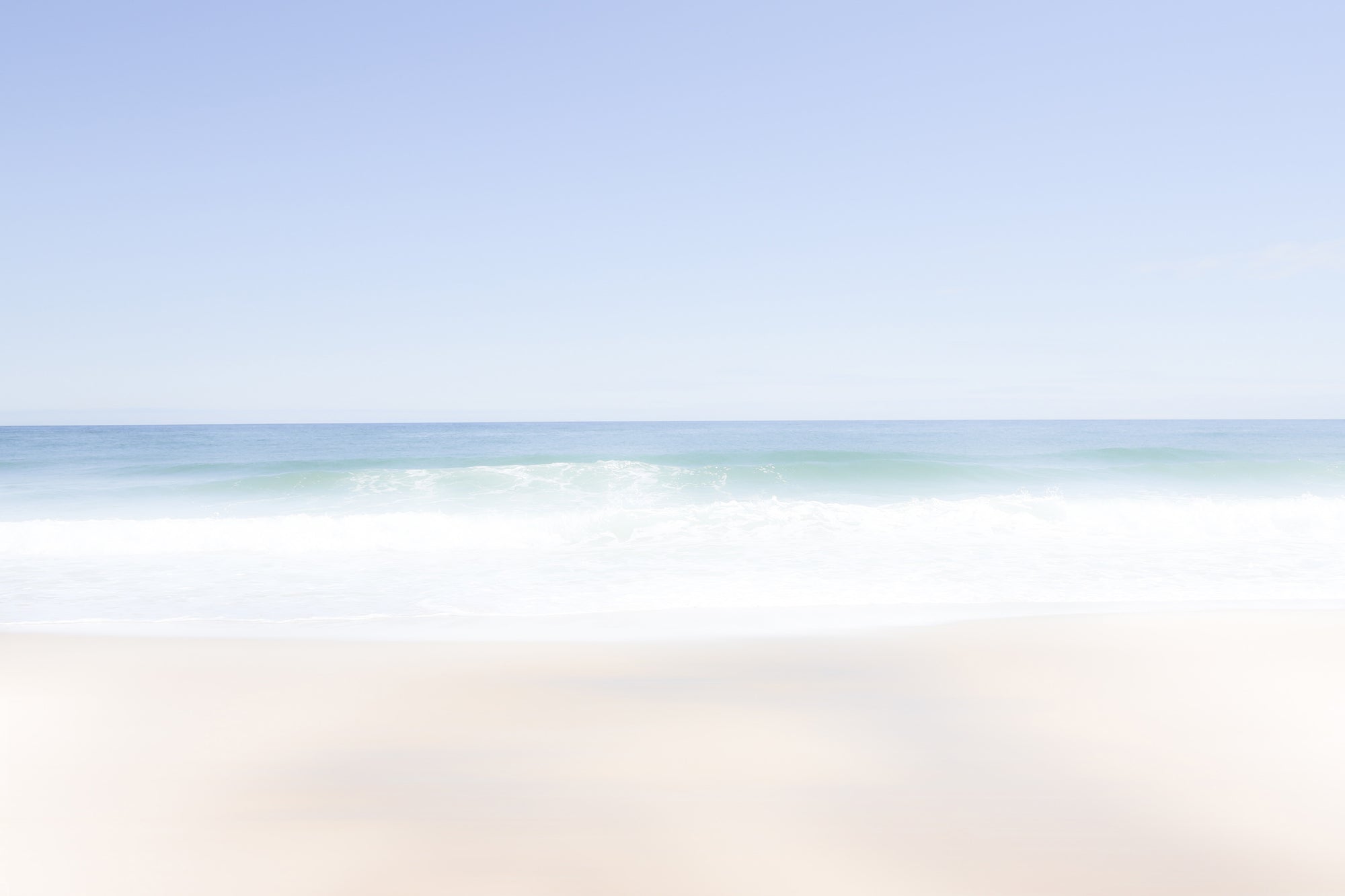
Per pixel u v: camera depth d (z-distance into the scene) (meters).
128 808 3.59
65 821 3.47
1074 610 7.78
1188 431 46.53
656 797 3.73
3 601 8.52
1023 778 3.91
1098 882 3.00
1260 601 8.21
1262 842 3.29
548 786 3.84
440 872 3.08
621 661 5.98
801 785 3.85
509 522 13.38
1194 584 9.11
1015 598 8.50
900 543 11.98
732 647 6.39
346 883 3.00
